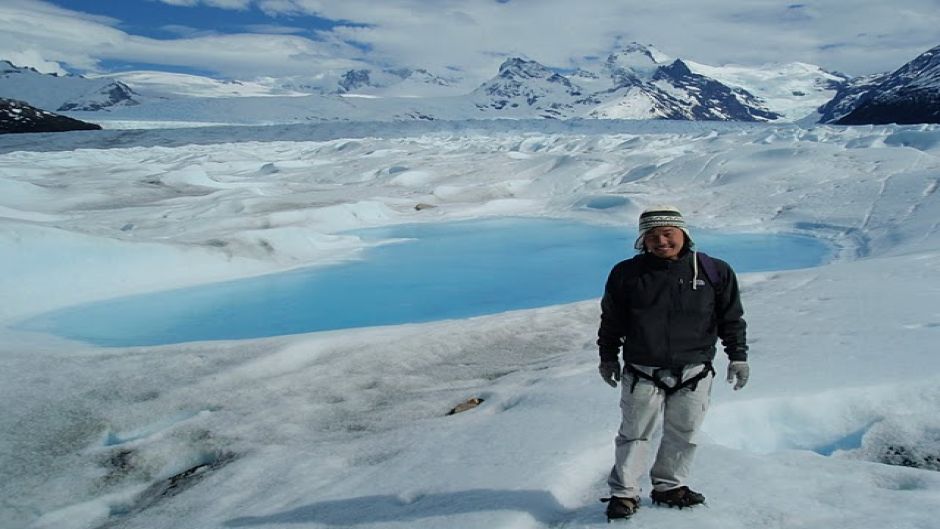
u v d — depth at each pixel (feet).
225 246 45.01
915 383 13.17
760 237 53.16
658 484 8.23
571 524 8.18
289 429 15.20
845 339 16.92
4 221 36.04
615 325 7.86
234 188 85.71
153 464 13.99
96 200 74.59
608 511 8.08
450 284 42.98
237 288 39.73
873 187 57.93
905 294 21.79
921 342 15.81
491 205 74.13
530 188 85.61
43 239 35.78
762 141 100.32
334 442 14.08
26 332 29.19
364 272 45.44
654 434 11.11
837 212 54.29
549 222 66.80
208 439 14.79
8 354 21.04
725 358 16.69
